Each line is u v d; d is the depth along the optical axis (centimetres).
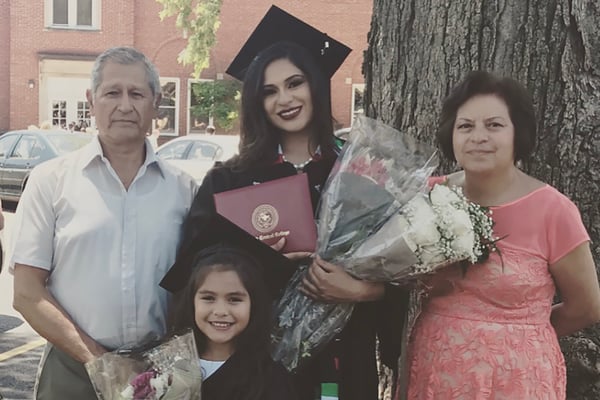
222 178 272
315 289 249
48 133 1267
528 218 234
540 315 236
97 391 235
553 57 281
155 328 264
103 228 255
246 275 246
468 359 232
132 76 261
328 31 2269
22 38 2241
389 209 243
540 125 283
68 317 254
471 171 236
